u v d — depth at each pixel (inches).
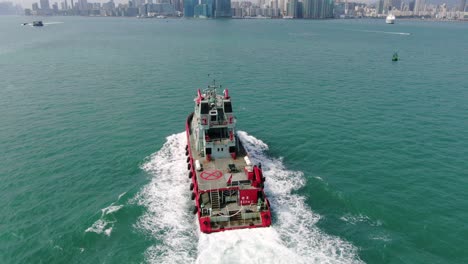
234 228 1414.9
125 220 1530.5
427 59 5590.6
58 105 3080.7
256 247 1328.7
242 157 1841.8
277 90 3580.2
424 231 1465.3
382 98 3270.2
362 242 1397.6
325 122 2669.8
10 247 1391.5
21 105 3068.4
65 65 4960.6
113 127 2600.9
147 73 4421.8
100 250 1368.1
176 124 2677.2
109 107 3046.3
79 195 1742.1
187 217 1552.7
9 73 4343.0
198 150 1895.9
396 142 2297.0
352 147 2237.9
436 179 1845.5
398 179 1852.9
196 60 5462.6
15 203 1672.0
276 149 2234.3
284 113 2883.9
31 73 4357.8
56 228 1494.8
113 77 4168.3
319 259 1294.3
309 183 1817.2
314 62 5300.2
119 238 1427.2
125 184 1841.8
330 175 1908.2
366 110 2928.2
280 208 1601.9
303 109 2974.9
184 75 4301.2
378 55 6058.1
